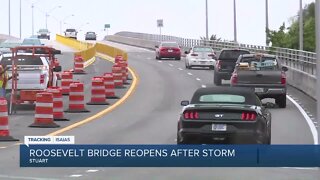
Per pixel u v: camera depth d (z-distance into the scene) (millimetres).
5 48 134000
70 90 66188
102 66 148625
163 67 146750
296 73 101000
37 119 53625
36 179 30125
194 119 37656
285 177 30859
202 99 39469
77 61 124562
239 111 37438
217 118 37406
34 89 65000
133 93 88938
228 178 30578
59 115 58750
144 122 57750
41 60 69375
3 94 62281
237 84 71812
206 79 114938
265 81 71188
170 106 72938
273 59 72812
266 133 38938
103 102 74500
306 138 47250
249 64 72312
